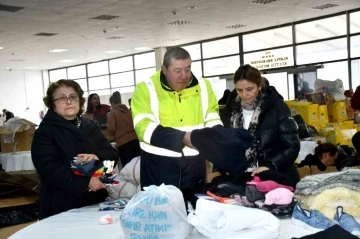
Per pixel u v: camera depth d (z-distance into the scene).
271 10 8.92
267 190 1.65
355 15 9.65
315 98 4.91
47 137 2.04
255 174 1.84
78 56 14.96
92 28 9.86
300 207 1.50
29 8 7.58
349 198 1.42
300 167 3.21
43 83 19.31
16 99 18.47
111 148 2.30
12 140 4.91
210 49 12.98
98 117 6.36
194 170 1.73
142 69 15.28
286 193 1.60
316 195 1.45
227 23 10.24
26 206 2.97
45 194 2.08
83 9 7.88
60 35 10.57
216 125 1.64
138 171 2.22
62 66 18.17
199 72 13.38
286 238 1.35
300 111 4.58
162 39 12.21
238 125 2.30
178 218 1.30
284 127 2.17
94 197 2.13
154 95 1.72
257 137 2.21
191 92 1.75
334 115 4.80
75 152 2.08
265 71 10.99
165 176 1.71
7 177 2.89
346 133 4.39
